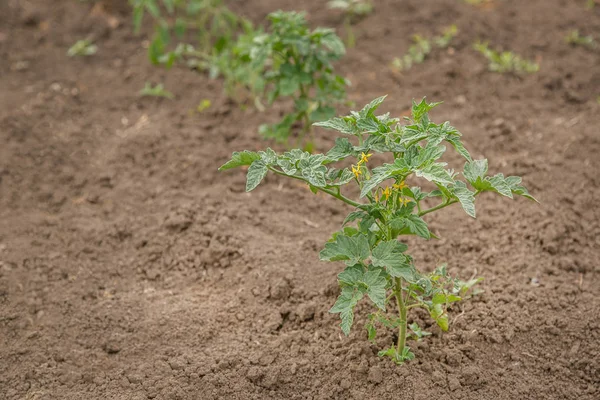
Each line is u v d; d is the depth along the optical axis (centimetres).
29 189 538
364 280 310
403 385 365
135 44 704
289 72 488
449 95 605
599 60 632
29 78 657
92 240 488
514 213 482
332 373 379
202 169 546
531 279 429
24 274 459
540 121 567
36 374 390
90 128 597
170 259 470
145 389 377
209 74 657
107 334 414
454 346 387
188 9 649
